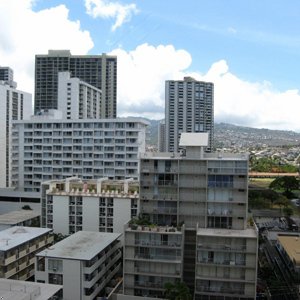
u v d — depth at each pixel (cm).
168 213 8194
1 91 19975
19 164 17125
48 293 5769
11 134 18250
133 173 15750
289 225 12481
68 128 16438
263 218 13488
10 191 16375
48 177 16738
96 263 7925
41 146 16800
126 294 7681
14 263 8388
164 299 7256
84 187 11525
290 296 7738
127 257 7650
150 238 7594
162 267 7575
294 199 15838
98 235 9288
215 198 8031
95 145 16125
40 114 18375
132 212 11000
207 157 8294
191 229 7962
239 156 8306
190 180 8094
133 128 15700
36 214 12181
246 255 7200
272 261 9719
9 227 10350
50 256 7669
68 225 11369
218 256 7300
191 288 7850
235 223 7975
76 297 7575
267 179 18738
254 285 7175
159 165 8200
